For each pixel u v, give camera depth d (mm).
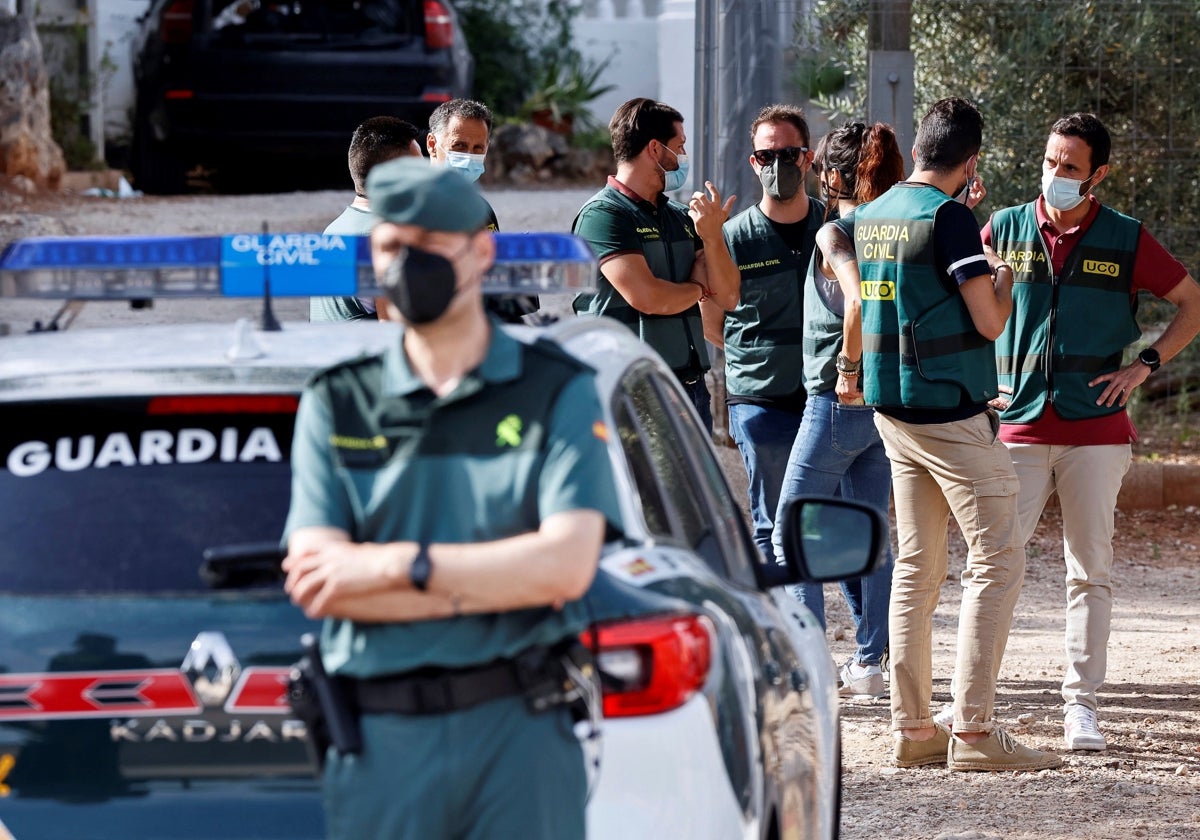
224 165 40812
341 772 6879
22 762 7219
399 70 39969
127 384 8180
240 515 7836
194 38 39250
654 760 7160
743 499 25969
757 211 18141
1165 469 28703
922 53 28750
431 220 6672
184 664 7227
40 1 46062
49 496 7891
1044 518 28172
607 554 7594
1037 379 16266
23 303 29219
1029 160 28484
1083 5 28094
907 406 14656
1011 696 18156
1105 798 14688
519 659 6797
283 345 8656
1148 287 16281
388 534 6863
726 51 26891
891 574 17797
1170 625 22016
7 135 39938
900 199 14688
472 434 6840
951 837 13547
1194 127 28344
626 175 17109
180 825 7164
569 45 60344
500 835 6828
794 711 9273
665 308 16719
